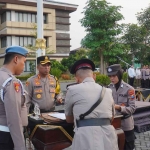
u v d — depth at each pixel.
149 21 20.58
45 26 29.42
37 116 3.16
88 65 2.55
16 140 2.22
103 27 15.99
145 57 20.12
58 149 2.88
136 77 16.66
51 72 17.14
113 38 16.06
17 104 2.24
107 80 12.58
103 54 15.97
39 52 9.54
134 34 19.42
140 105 6.04
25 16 28.47
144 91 8.34
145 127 5.91
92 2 15.71
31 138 3.10
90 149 2.16
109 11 15.62
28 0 27.67
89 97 2.30
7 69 2.41
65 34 31.61
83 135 2.22
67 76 22.23
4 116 2.32
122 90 3.34
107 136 2.25
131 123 3.40
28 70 26.31
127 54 17.81
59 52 31.20
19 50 2.46
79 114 2.28
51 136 2.83
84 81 2.45
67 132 2.99
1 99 2.28
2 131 2.29
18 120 2.23
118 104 3.35
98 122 2.27
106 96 2.37
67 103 2.43
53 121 2.98
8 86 2.24
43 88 3.74
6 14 27.50
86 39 16.16
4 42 28.86
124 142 3.21
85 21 15.90
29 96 3.71
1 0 26.31
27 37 28.81
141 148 4.78
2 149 2.32
